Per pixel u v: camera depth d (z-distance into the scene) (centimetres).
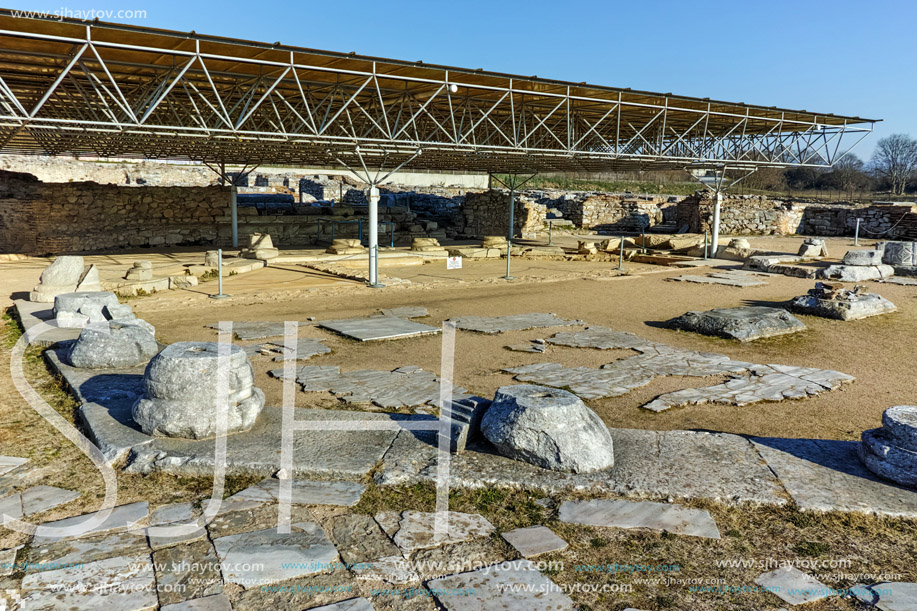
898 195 4812
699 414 625
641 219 3278
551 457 452
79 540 367
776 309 1073
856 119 1962
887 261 1756
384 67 1255
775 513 409
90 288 1161
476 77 1362
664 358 828
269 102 1719
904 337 979
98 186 2159
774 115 1881
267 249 1884
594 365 795
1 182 2064
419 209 3309
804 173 5669
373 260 1434
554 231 3111
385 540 373
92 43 963
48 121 1033
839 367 812
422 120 2039
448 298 1308
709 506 416
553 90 1523
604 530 388
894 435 448
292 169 3688
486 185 4316
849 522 400
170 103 1623
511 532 383
